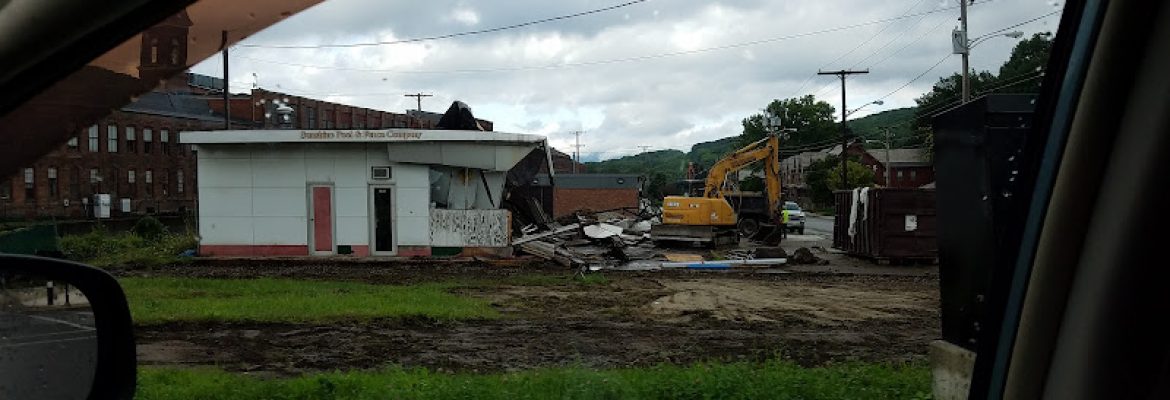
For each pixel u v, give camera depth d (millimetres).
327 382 7316
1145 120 1544
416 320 12672
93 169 51719
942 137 4906
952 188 4711
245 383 7656
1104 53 1571
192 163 62562
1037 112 1773
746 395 6520
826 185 81812
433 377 7762
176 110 59594
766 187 35031
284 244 24406
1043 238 1683
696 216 30969
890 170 78625
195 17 1639
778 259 24250
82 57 1623
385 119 69875
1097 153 1599
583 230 30141
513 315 13766
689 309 14766
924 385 6727
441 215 24047
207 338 11148
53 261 2518
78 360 2545
